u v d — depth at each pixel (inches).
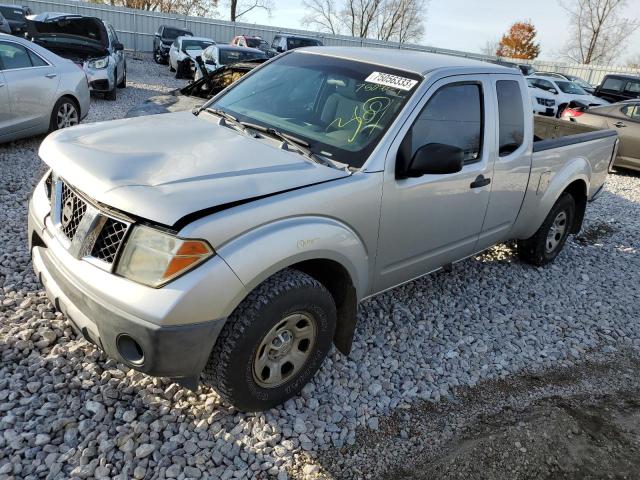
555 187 186.2
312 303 105.5
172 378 95.5
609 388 142.7
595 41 1889.8
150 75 737.0
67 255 98.0
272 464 99.7
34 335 121.2
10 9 789.9
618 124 430.9
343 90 133.9
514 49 2224.4
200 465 96.8
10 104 265.0
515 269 205.6
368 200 113.8
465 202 143.3
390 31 1931.6
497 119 151.2
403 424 116.5
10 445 94.0
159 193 90.1
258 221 94.8
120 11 1141.1
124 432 99.9
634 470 113.3
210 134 122.2
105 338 93.0
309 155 115.8
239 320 95.5
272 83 146.5
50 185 115.8
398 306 161.9
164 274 87.5
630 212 319.0
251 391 103.0
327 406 116.4
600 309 186.2
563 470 110.0
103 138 115.6
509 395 132.5
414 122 124.7
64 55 453.7
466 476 104.3
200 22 1217.4
